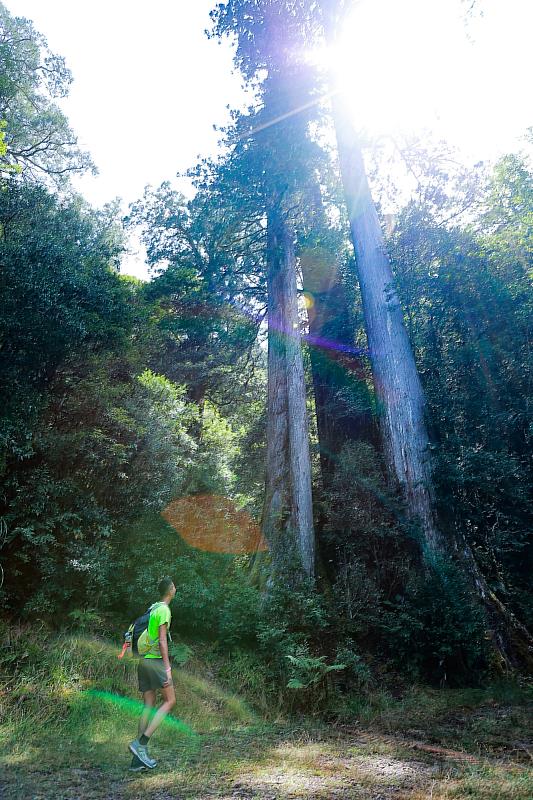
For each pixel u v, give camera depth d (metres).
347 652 8.21
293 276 13.82
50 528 8.53
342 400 14.10
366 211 14.56
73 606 8.30
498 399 11.66
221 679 7.67
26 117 22.75
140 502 9.79
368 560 11.00
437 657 8.70
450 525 10.73
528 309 11.20
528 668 9.07
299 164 13.79
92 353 11.52
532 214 12.23
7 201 11.91
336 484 11.96
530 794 3.96
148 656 4.94
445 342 12.92
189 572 9.07
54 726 5.53
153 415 10.60
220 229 16.30
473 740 5.66
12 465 8.81
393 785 4.21
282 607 8.80
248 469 15.05
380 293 13.47
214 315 17.42
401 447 11.62
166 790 4.06
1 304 9.36
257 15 14.09
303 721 6.67
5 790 3.93
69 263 10.92
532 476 10.96
